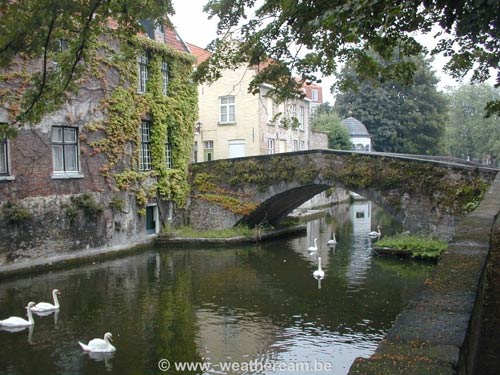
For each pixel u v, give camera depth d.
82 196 16.28
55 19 7.13
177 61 21.42
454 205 16.42
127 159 18.55
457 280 3.96
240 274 14.97
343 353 8.69
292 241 21.81
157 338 9.35
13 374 7.67
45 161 15.07
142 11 7.12
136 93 18.89
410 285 13.38
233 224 21.42
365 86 46.41
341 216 32.44
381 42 6.63
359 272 15.16
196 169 22.05
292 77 8.15
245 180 21.02
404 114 45.25
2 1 6.87
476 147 63.53
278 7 7.24
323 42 7.25
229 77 29.28
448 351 2.58
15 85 14.05
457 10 5.08
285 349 8.88
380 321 10.43
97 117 17.08
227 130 29.47
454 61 8.05
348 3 4.78
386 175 17.73
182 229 21.47
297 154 19.83
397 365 2.41
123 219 18.30
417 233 17.27
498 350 4.63
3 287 12.85
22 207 14.21
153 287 13.23
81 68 8.25
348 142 41.00
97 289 12.94
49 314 10.73
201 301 11.92
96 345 8.62
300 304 11.70
